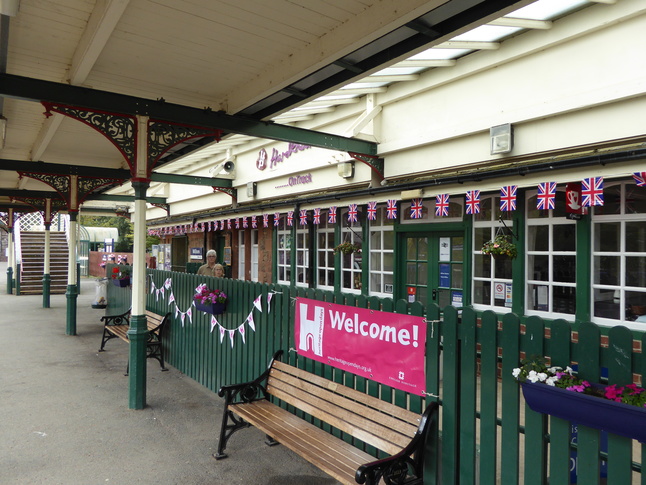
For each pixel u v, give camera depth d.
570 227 5.89
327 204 9.68
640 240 5.25
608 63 5.29
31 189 14.90
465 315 3.09
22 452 4.41
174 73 5.07
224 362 6.02
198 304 6.10
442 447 3.18
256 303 5.17
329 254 10.24
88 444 4.59
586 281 5.60
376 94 8.31
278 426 4.07
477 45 6.19
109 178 10.88
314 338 4.30
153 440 4.70
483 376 2.97
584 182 5.18
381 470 2.94
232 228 14.20
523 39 6.02
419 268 8.05
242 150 12.89
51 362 7.86
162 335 8.18
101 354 8.51
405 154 7.95
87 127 7.35
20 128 7.69
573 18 5.48
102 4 3.52
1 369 7.38
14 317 12.95
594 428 2.35
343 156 9.23
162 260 20.89
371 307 3.74
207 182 13.06
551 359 2.65
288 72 4.60
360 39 3.67
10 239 20.36
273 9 3.62
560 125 5.79
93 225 43.91
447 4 3.17
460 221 7.25
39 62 4.88
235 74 5.12
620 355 2.34
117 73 5.07
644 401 2.11
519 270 6.34
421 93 7.62
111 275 12.48
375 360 3.66
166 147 5.85
